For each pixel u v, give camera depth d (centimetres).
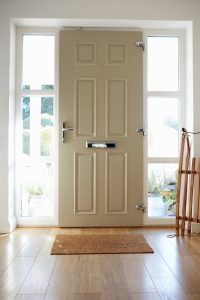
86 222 386
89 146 387
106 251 291
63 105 388
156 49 399
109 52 395
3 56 371
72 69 390
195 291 207
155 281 223
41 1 373
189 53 388
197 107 377
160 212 396
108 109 392
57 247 303
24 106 396
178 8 379
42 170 395
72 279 227
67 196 386
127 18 376
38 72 396
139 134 393
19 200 391
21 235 352
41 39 397
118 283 220
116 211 389
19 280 225
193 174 354
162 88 400
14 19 374
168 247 307
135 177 391
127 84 393
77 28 395
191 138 383
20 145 392
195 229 371
